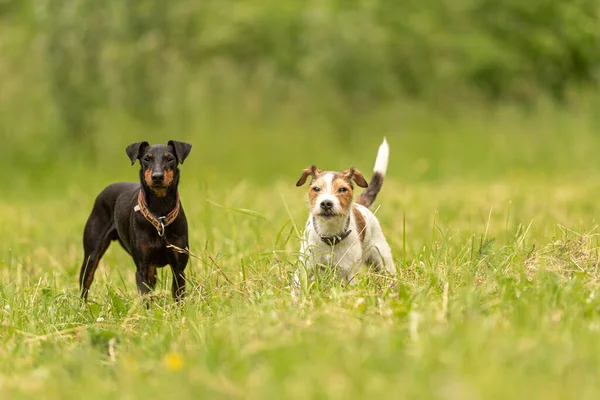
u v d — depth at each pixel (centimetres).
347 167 2409
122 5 2559
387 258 966
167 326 756
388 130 2578
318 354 580
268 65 2605
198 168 2364
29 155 2505
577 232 945
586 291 723
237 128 2473
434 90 2738
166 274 971
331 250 892
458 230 1163
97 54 2547
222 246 1091
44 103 2588
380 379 539
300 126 2509
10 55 2720
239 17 2673
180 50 2591
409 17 2886
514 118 2628
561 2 3131
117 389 580
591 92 2859
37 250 1285
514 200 1562
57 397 574
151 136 2475
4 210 1838
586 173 2280
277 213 1438
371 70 2669
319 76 2605
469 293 681
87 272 993
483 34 3002
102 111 2508
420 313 661
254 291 823
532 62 3030
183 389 558
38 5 2616
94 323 805
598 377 527
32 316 830
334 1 2795
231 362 597
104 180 2320
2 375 650
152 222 893
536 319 639
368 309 696
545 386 515
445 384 518
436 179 2303
